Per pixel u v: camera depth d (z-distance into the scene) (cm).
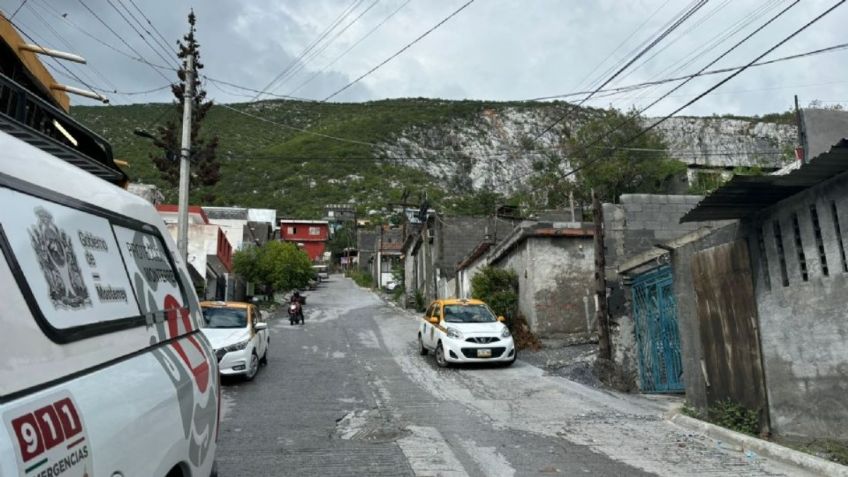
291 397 1022
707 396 845
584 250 1803
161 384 292
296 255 3897
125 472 238
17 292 201
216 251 3003
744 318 762
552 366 1367
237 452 676
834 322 615
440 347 1404
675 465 634
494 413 898
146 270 336
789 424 683
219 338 1170
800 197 659
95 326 248
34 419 186
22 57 1114
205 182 3591
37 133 312
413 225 4522
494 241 2678
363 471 607
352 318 3041
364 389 1105
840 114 1191
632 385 1151
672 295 1041
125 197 342
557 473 605
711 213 738
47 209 240
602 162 3569
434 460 648
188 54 1898
